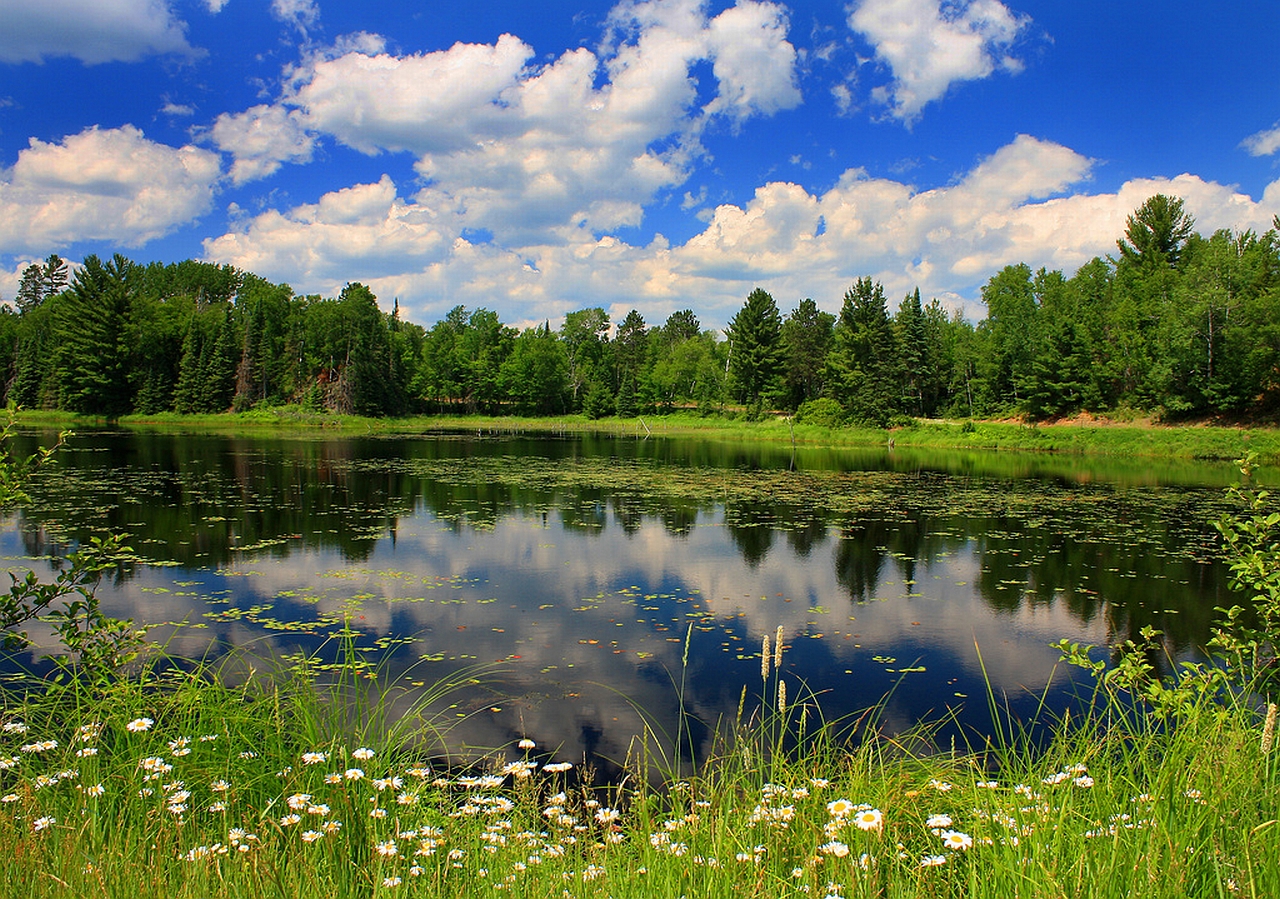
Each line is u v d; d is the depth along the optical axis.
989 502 21.16
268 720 4.18
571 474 27.38
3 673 6.94
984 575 12.68
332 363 67.75
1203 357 40.03
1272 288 39.22
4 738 4.07
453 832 3.46
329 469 27.08
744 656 8.58
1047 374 48.56
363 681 7.43
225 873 2.58
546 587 11.47
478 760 5.80
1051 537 15.98
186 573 11.76
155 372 64.50
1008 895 2.49
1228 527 4.71
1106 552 14.57
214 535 14.70
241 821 3.23
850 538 15.76
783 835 3.21
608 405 79.62
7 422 4.50
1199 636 9.54
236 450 34.47
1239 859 2.44
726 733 6.46
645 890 2.75
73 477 22.84
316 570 12.17
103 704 4.09
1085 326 48.94
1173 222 61.53
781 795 3.50
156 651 7.58
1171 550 14.73
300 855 2.76
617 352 87.94
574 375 87.00
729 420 70.50
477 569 12.53
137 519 16.09
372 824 3.21
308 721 4.09
